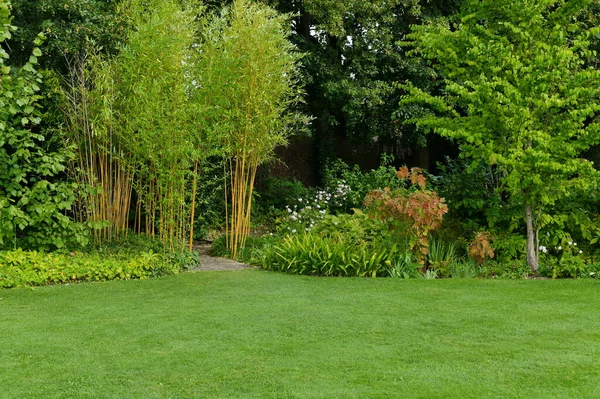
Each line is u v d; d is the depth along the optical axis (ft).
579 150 28.48
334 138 54.75
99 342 15.60
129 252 28.63
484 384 12.33
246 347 15.14
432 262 27.91
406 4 45.37
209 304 20.40
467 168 29.60
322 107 50.24
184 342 15.61
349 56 47.16
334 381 12.55
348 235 30.42
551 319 18.12
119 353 14.62
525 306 20.02
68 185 28.99
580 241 30.78
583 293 22.29
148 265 26.76
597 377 12.74
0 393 11.91
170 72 29.91
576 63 27.99
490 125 28.53
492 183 33.27
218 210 41.42
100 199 30.22
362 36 46.44
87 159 29.78
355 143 56.75
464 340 15.79
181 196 29.43
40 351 14.78
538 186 27.81
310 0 42.39
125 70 30.17
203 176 36.86
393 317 18.42
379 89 46.26
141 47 29.50
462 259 29.22
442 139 55.01
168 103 28.68
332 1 42.11
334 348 15.07
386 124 51.88
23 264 25.20
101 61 30.40
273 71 33.09
